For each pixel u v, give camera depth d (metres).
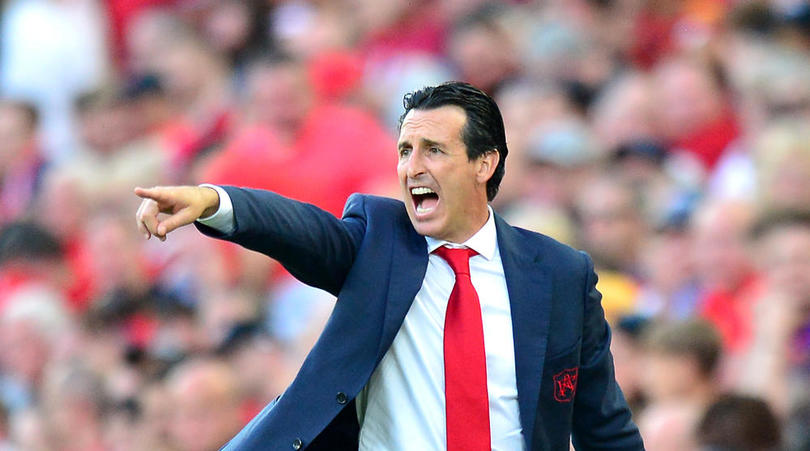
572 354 16.45
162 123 43.12
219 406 27.84
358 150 35.41
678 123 36.62
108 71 49.84
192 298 34.16
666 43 42.88
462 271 16.39
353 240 16.23
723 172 34.81
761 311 27.89
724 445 23.69
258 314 32.59
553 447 16.47
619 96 37.59
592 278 16.83
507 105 38.97
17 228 37.66
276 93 35.56
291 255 15.66
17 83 48.78
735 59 37.94
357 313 16.02
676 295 30.02
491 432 16.11
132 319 33.66
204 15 46.50
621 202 32.38
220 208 15.07
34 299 35.62
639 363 27.34
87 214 40.72
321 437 16.50
